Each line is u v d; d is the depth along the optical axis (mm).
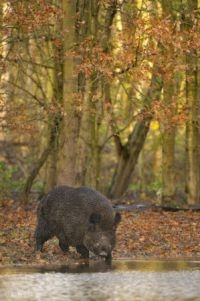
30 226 20562
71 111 21344
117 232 20031
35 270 15281
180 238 19766
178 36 21141
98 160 28484
